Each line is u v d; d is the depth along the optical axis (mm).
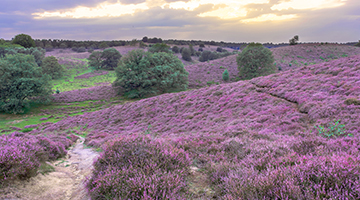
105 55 131500
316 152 5160
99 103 61406
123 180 4055
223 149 7133
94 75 113750
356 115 10586
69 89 84562
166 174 4234
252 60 78250
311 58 107125
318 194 2818
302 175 3375
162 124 23844
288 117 14062
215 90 30234
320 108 13227
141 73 64938
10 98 51625
